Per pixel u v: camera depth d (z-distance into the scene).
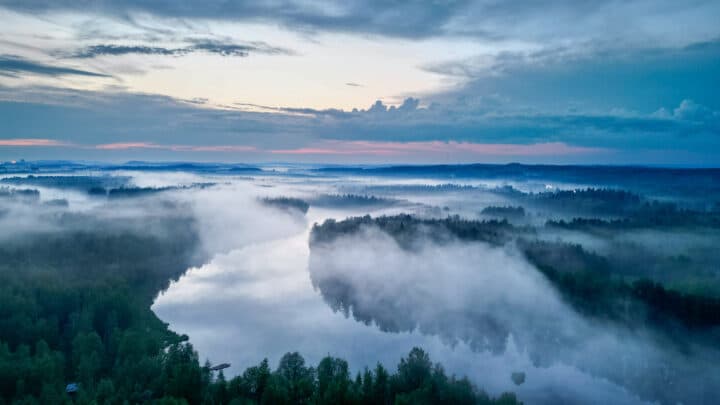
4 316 83.19
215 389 58.50
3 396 58.81
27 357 65.62
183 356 68.50
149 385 60.81
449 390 57.75
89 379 64.62
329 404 53.75
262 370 60.47
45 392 55.69
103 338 84.06
